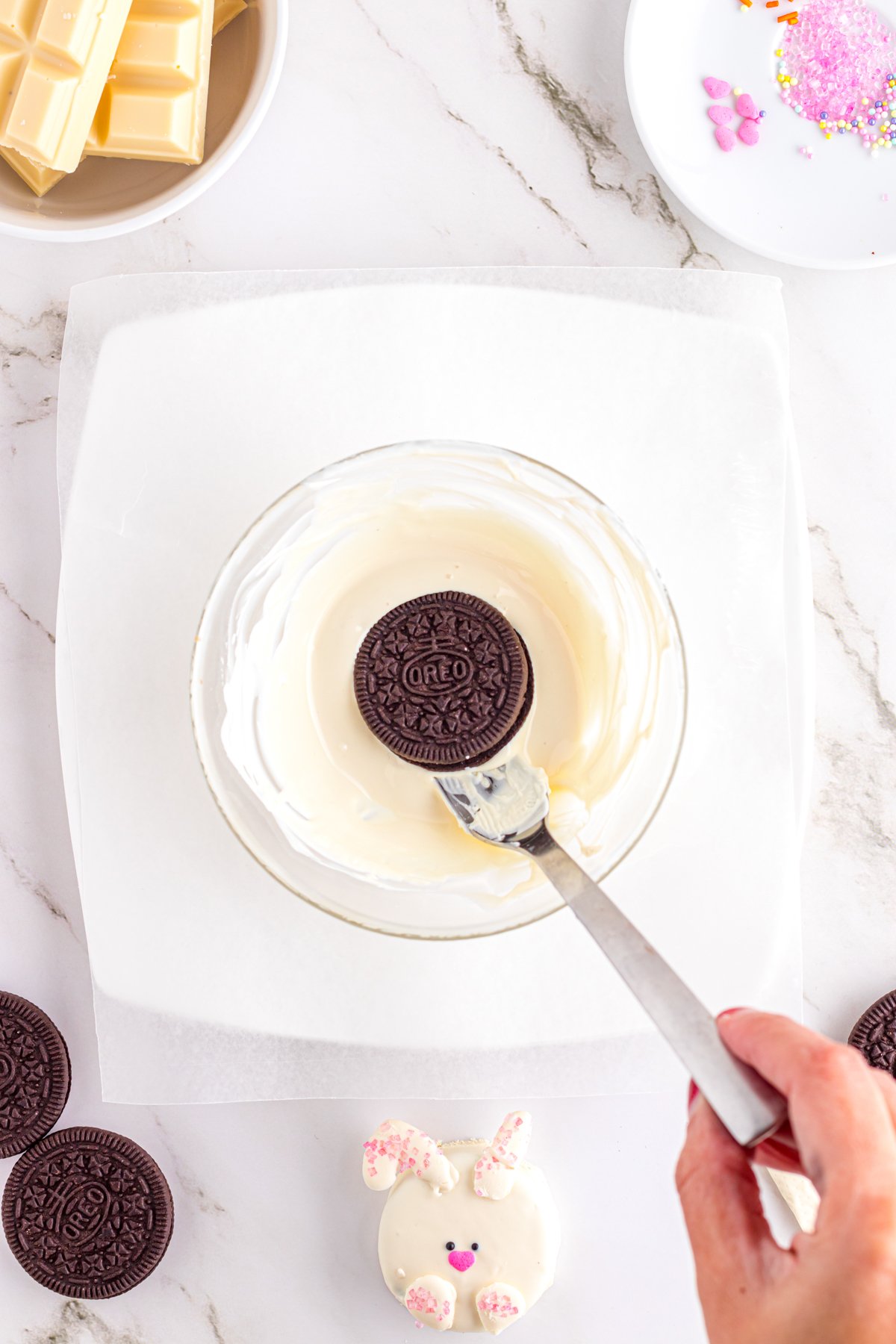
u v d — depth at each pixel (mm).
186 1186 561
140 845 556
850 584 565
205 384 560
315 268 565
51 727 565
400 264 566
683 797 555
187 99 529
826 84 563
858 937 563
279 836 538
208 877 556
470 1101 558
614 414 560
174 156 536
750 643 555
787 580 558
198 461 560
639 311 561
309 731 545
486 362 561
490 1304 541
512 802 524
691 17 562
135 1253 555
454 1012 555
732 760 555
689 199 550
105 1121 562
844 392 567
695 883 554
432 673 539
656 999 458
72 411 560
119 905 556
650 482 559
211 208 565
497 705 536
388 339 560
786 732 553
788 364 562
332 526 542
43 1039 558
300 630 549
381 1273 559
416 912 531
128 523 558
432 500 542
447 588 551
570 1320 557
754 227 564
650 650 540
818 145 565
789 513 559
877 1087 430
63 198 544
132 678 557
